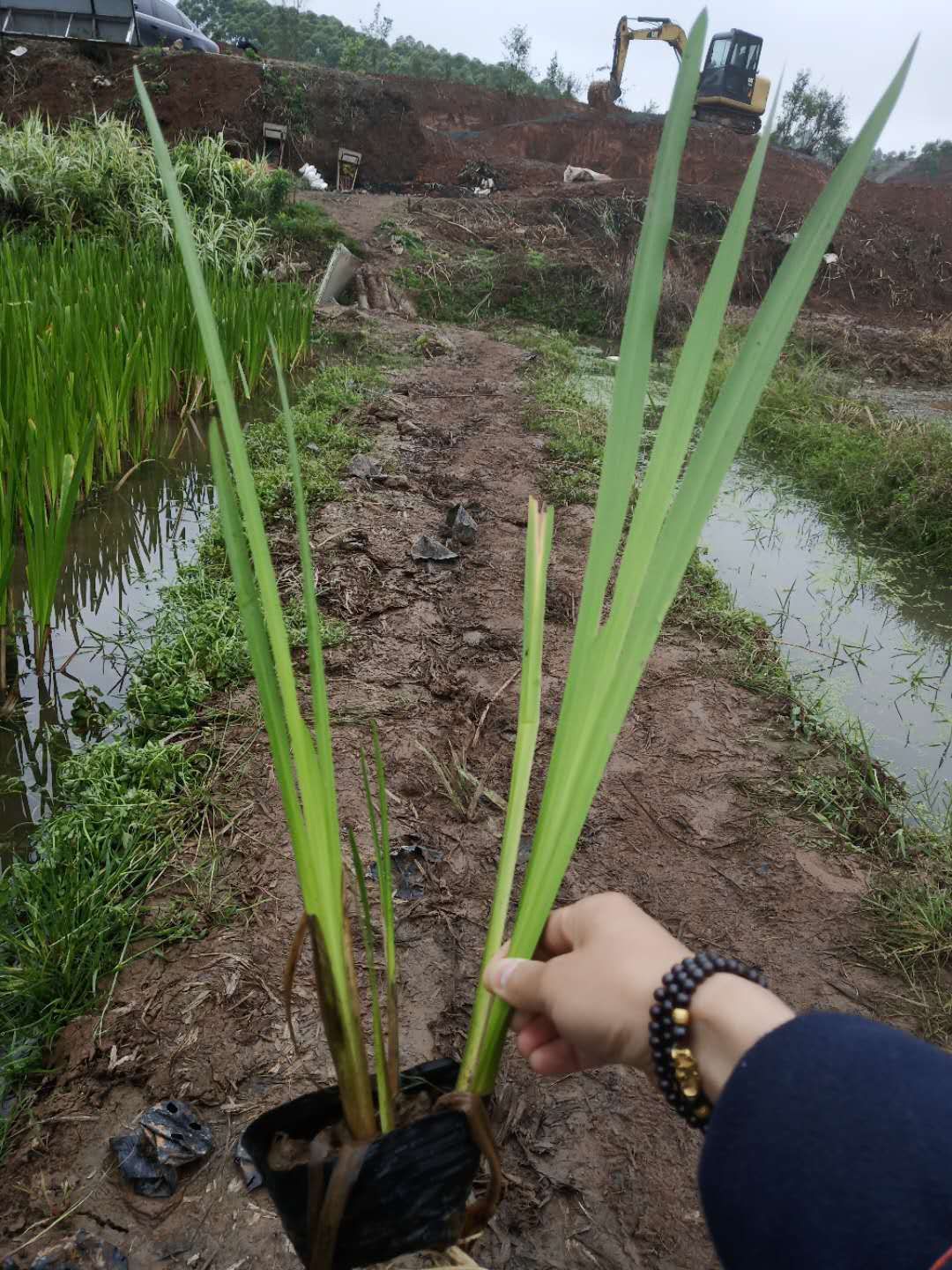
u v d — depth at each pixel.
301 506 0.60
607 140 22.88
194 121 16.34
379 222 13.73
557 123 22.84
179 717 2.66
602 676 0.64
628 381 0.61
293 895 2.03
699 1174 0.42
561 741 0.66
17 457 3.12
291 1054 1.66
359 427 6.10
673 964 0.56
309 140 17.48
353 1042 0.68
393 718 2.78
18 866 1.99
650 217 0.58
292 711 0.63
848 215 18.47
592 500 5.10
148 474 4.99
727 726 3.02
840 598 4.50
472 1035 0.72
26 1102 1.55
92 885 1.93
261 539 0.62
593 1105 1.64
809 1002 1.95
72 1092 1.57
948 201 19.53
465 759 2.64
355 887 2.07
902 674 3.72
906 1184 0.36
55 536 2.87
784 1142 0.39
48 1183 1.42
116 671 3.03
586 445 6.02
